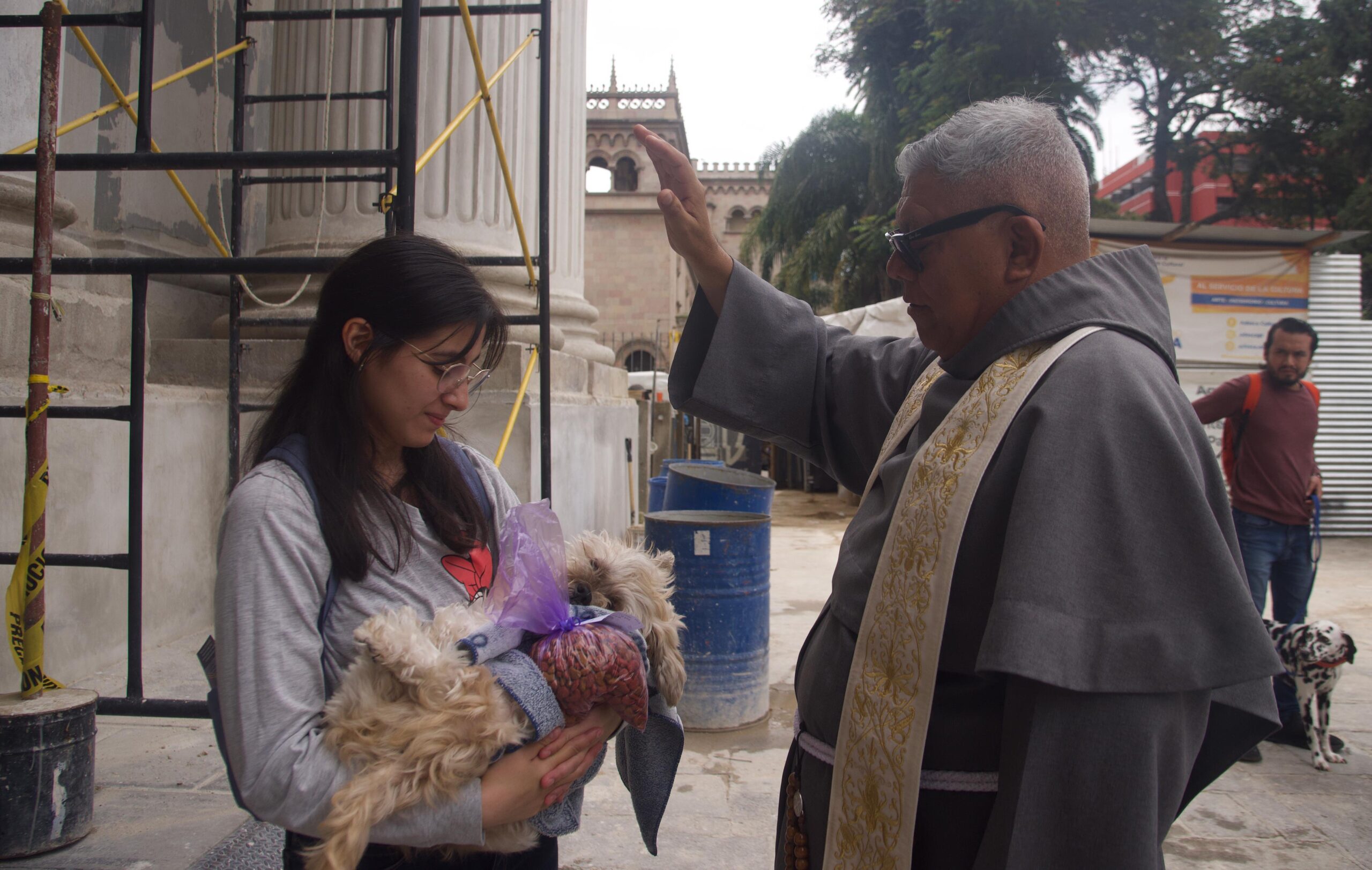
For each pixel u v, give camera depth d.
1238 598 1.10
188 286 6.06
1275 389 4.27
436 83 5.81
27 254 3.90
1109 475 1.13
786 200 21.11
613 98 37.56
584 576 1.36
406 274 1.26
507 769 1.12
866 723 1.31
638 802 1.51
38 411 2.39
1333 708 4.57
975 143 1.38
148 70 2.67
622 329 36.50
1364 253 16.80
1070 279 1.33
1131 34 15.12
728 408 1.81
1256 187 17.06
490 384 5.50
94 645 4.05
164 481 4.60
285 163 2.59
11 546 3.51
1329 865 2.96
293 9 6.00
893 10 17.47
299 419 1.31
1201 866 2.95
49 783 2.44
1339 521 10.92
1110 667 1.07
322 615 1.23
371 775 1.03
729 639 4.14
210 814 2.76
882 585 1.34
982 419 1.29
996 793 1.27
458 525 1.38
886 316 10.68
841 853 1.32
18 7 3.71
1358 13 14.72
